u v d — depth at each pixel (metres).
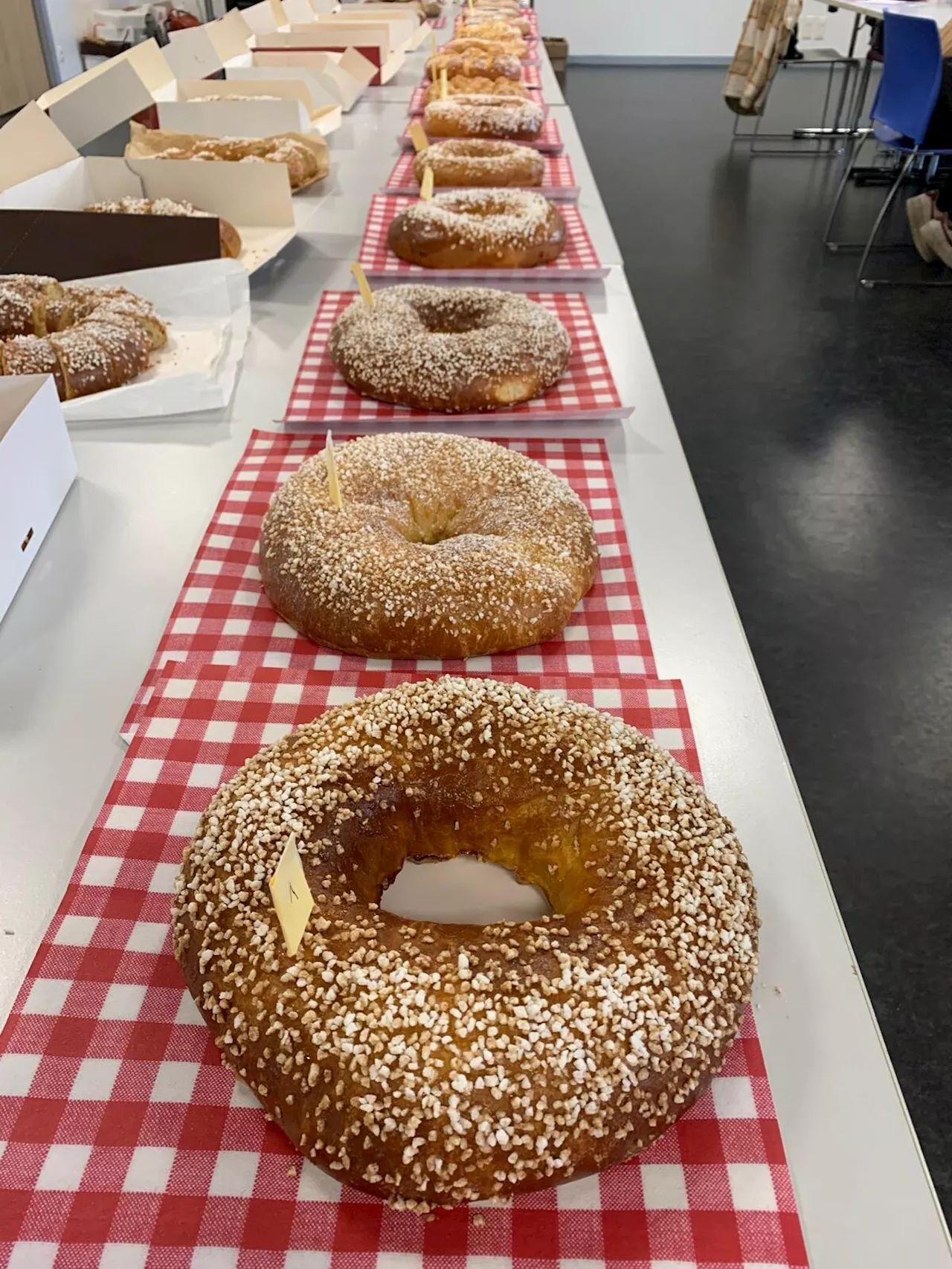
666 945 0.77
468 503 1.30
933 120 3.96
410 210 2.06
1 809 0.96
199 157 2.32
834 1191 0.70
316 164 2.47
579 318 1.84
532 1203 0.69
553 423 1.55
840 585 2.65
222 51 3.20
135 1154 0.71
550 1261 0.66
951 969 1.81
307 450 1.48
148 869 0.90
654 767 0.92
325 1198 0.69
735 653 1.14
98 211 1.96
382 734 0.94
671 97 6.93
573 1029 0.72
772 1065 0.77
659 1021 0.73
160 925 0.85
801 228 4.80
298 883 0.75
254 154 2.36
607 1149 0.69
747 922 0.81
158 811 0.95
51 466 1.30
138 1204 0.68
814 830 2.04
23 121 2.06
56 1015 0.79
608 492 1.39
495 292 1.77
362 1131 0.68
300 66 3.13
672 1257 0.66
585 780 0.91
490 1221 0.68
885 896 1.93
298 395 1.60
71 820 0.95
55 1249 0.66
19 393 1.31
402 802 0.91
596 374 1.66
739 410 3.38
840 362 3.67
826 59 6.96
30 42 5.06
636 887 0.82
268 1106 0.72
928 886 1.94
